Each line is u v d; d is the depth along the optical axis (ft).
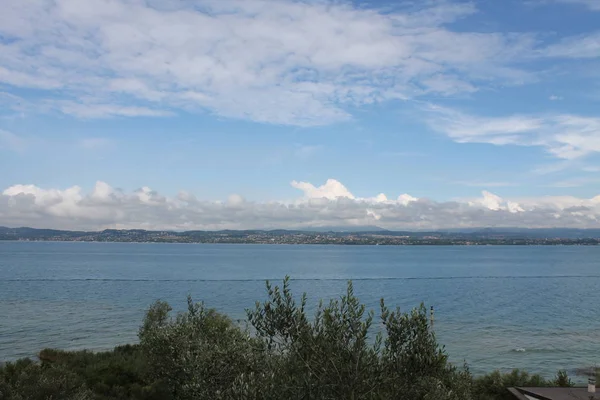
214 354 59.57
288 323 39.65
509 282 534.37
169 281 471.62
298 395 35.55
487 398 106.11
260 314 40.63
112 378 98.43
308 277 549.95
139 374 102.32
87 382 96.37
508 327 252.42
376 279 543.39
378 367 37.27
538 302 365.81
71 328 219.82
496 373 121.49
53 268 623.36
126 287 414.21
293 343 38.37
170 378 79.30
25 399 60.03
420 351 38.14
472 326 254.68
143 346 102.22
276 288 40.93
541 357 181.78
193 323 89.56
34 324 229.25
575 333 237.04
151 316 132.67
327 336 37.83
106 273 557.33
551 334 233.35
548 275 641.81
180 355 74.95
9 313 262.67
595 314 303.68
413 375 37.47
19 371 90.27
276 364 39.22
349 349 36.91
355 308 39.14
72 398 62.85
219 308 291.38
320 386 35.65
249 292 386.11
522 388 102.12
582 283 531.09
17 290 377.71
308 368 36.04
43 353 156.25
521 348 197.57
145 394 85.10
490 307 334.03
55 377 65.57
